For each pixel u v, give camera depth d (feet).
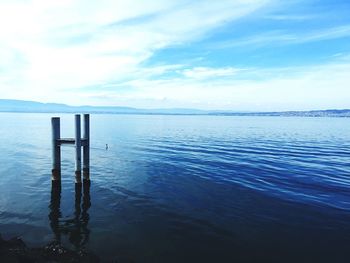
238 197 58.29
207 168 84.89
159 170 81.97
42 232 42.34
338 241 39.99
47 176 75.05
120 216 48.47
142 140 160.15
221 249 37.78
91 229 43.42
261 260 35.35
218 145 139.85
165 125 333.83
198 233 42.19
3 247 31.19
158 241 39.75
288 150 125.39
